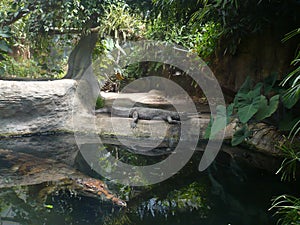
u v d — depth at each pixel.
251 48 4.05
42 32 5.23
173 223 1.83
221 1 3.20
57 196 2.31
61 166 2.95
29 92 4.07
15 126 4.06
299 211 1.60
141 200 2.25
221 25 4.12
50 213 2.02
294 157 2.15
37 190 2.39
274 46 3.69
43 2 4.73
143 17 5.11
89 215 1.99
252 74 4.04
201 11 3.58
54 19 4.86
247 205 2.12
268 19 3.48
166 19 4.68
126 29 5.13
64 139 4.07
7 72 6.10
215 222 1.86
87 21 4.99
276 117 3.54
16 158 3.15
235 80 4.38
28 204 2.15
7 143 3.81
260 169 2.95
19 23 5.89
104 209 2.09
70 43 5.71
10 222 1.89
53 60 6.72
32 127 4.13
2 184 2.48
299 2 3.12
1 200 2.20
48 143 3.88
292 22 3.46
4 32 5.12
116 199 2.21
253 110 3.13
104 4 4.91
